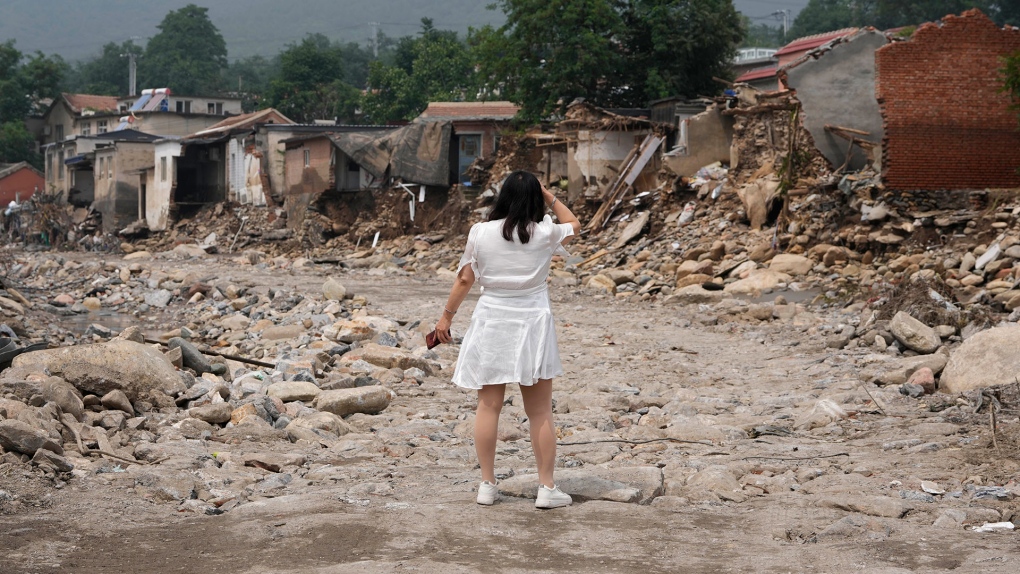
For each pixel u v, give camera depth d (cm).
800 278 2239
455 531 477
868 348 1330
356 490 574
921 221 2205
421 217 4325
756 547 457
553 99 4050
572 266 2975
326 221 4603
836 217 2423
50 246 6072
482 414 533
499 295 527
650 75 4044
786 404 959
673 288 2364
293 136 5016
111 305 2427
